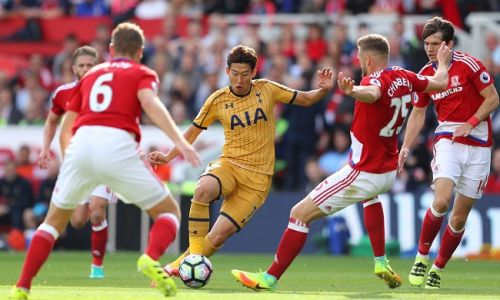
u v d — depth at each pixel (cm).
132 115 2445
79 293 2777
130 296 2639
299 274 4131
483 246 5550
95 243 3753
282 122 6369
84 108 2459
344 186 2984
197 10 7981
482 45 6788
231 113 3256
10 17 8438
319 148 6353
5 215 6347
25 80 7306
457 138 3325
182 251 5712
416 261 3375
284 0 7612
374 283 3559
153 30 7938
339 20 7025
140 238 5784
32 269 2480
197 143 6222
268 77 6569
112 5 8356
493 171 5919
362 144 2970
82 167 2422
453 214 3347
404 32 6875
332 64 6550
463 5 7325
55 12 8419
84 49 3609
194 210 3192
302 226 2981
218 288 3134
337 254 5766
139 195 2448
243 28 7362
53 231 2505
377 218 3159
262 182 3275
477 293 3044
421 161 6003
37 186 6431
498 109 6334
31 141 6456
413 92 3080
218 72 6844
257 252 5878
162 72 7025
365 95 2795
